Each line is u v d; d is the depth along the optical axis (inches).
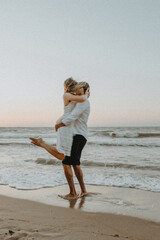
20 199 138.9
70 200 136.5
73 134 143.3
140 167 240.7
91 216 108.2
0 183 180.7
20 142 581.3
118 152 381.7
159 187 164.6
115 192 153.8
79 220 102.3
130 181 183.2
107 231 89.2
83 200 136.6
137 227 94.5
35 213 112.3
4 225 92.7
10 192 155.9
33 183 179.9
